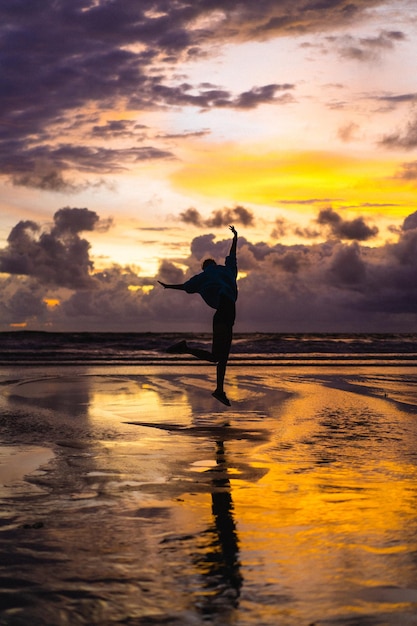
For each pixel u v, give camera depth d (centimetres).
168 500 434
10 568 298
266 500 436
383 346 4178
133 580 285
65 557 314
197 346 4153
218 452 633
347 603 260
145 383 1461
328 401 1109
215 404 1062
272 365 2353
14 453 613
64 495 446
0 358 2802
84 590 273
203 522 379
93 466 555
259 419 885
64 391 1255
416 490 467
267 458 601
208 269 802
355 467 556
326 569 298
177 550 326
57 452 622
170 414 935
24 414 909
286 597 266
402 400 1123
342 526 371
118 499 436
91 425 812
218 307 792
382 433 758
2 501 428
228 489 469
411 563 307
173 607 256
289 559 313
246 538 347
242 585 279
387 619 244
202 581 284
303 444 682
